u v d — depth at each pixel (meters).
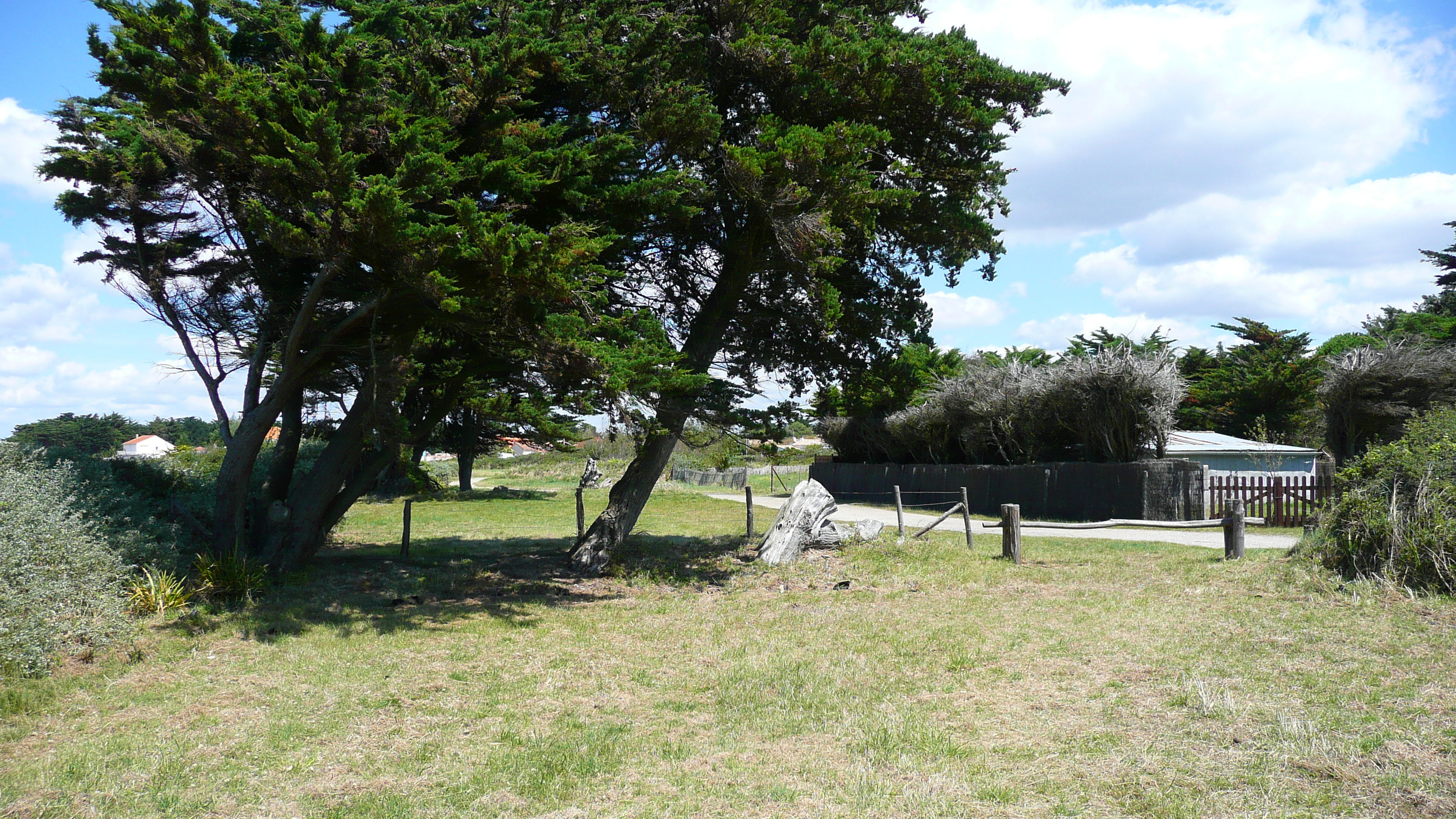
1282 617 8.10
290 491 14.80
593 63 10.70
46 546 8.21
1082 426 22.25
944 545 15.12
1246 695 5.94
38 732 5.92
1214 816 4.17
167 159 10.59
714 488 44.84
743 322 14.67
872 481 33.59
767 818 4.45
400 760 5.44
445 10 10.41
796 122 12.21
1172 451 24.80
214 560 11.38
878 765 5.13
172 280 12.22
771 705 6.48
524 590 12.18
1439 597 8.05
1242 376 37.09
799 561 13.30
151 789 4.92
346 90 8.94
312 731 5.96
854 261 14.17
